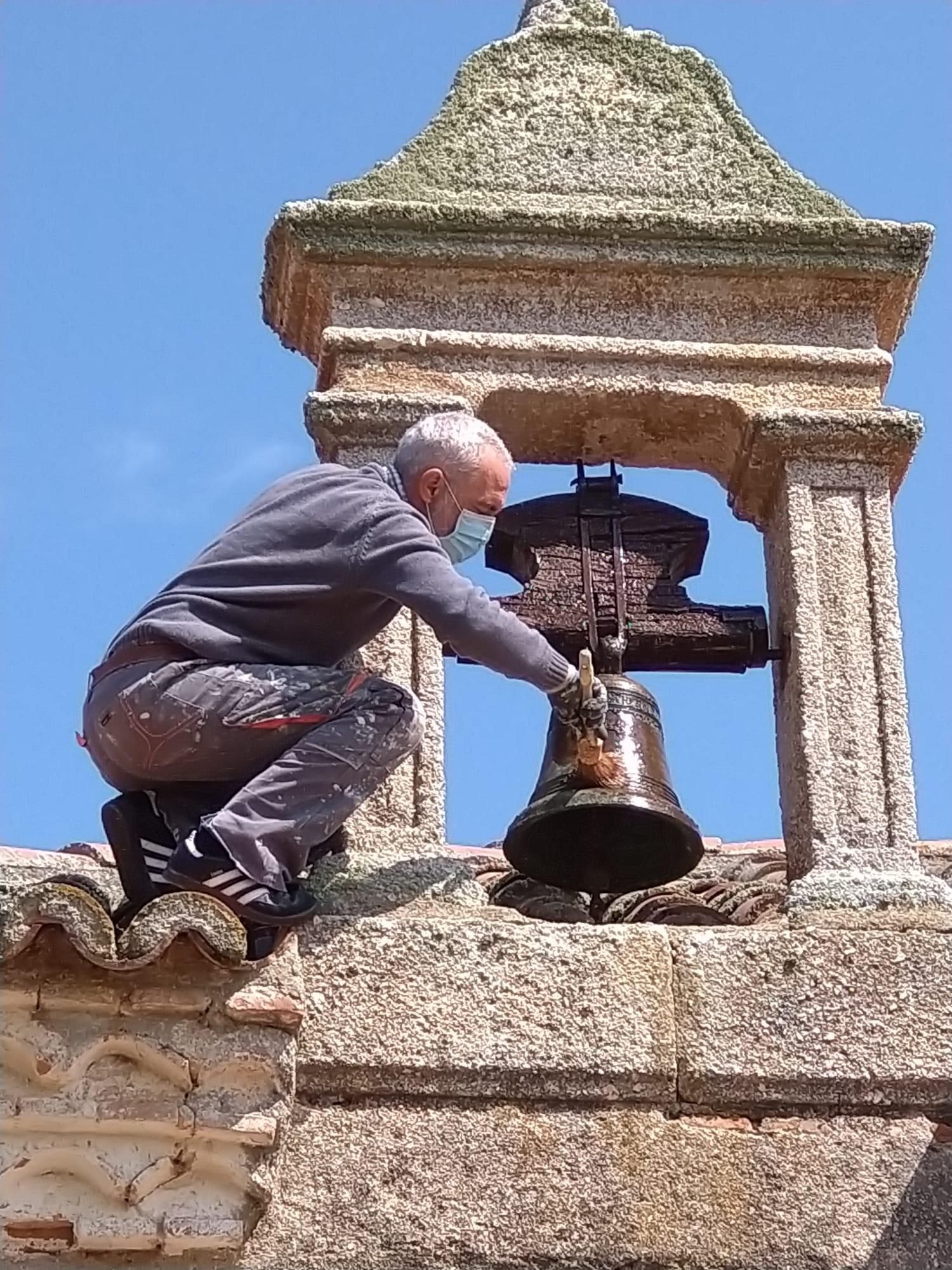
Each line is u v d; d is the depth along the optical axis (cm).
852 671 680
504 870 773
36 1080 581
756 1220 610
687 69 745
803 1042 627
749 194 724
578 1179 610
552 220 705
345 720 611
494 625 612
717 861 818
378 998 621
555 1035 622
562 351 700
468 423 642
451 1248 600
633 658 703
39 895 576
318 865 638
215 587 612
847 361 709
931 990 635
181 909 581
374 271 705
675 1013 628
